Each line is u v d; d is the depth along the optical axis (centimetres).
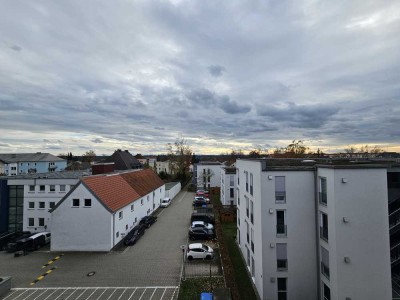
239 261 2470
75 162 11019
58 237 2742
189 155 9038
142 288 1956
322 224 1725
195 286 1975
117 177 3662
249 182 2231
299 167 1802
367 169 1553
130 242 2889
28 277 2145
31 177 3491
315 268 1773
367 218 1538
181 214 4425
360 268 1521
